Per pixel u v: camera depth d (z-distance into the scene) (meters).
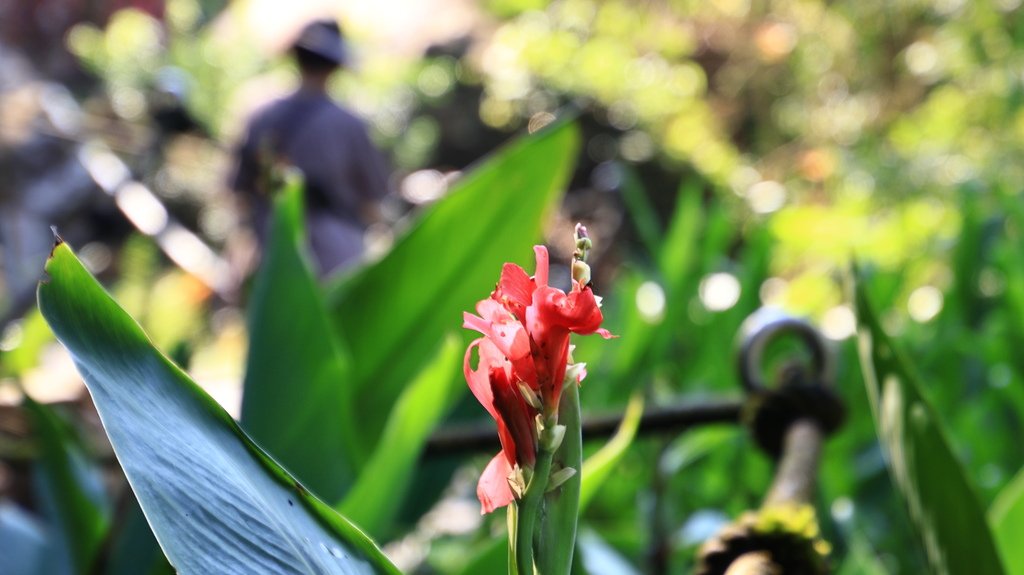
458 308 3.73
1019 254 4.70
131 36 12.27
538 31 11.31
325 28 6.84
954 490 2.79
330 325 3.38
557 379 1.52
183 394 1.76
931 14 9.09
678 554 3.78
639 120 11.98
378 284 3.71
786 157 10.24
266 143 3.43
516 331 1.52
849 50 9.77
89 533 3.52
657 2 11.19
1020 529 3.31
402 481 3.30
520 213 3.71
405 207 13.75
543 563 1.55
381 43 15.29
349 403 3.43
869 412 4.32
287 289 3.37
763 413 3.48
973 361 4.42
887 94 9.29
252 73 14.05
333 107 6.73
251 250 6.64
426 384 3.21
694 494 4.27
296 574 1.66
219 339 6.23
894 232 6.00
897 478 3.00
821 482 3.81
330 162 6.68
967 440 4.07
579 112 3.68
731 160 10.83
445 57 15.16
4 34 10.22
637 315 4.60
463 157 15.30
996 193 5.03
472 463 4.45
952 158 7.20
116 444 1.56
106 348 1.67
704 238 5.05
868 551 3.80
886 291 4.89
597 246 10.94
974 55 7.92
